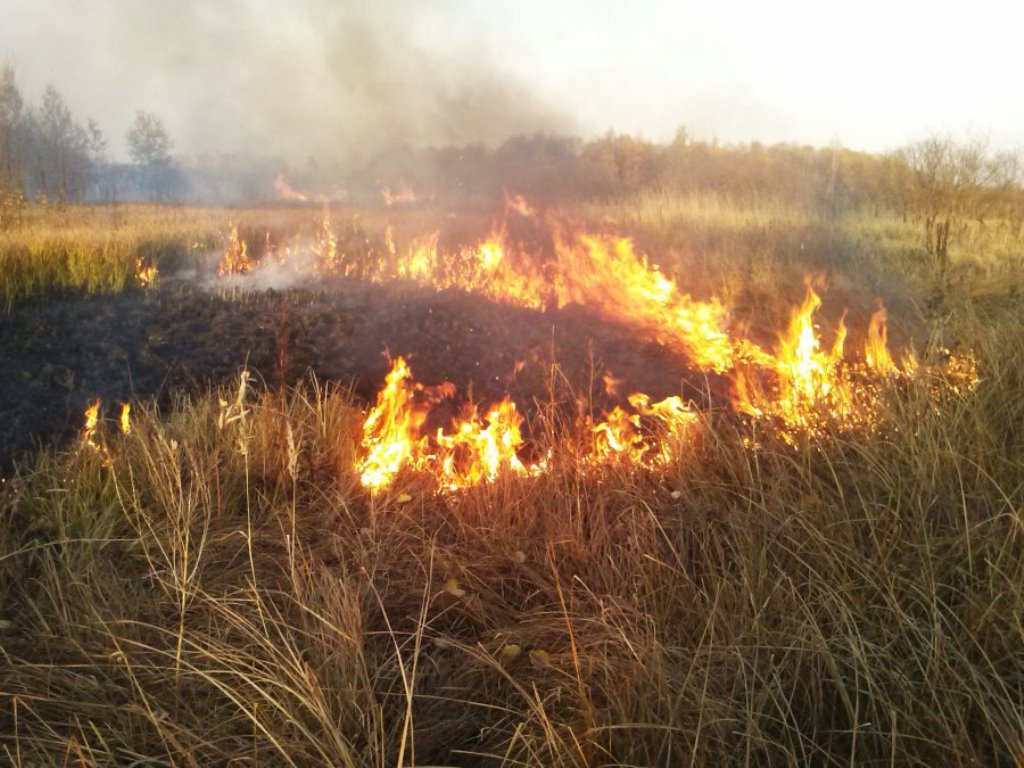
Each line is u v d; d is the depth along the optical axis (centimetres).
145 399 485
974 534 266
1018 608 224
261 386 509
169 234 1145
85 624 264
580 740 208
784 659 222
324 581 286
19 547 308
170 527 325
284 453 375
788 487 319
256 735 208
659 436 429
